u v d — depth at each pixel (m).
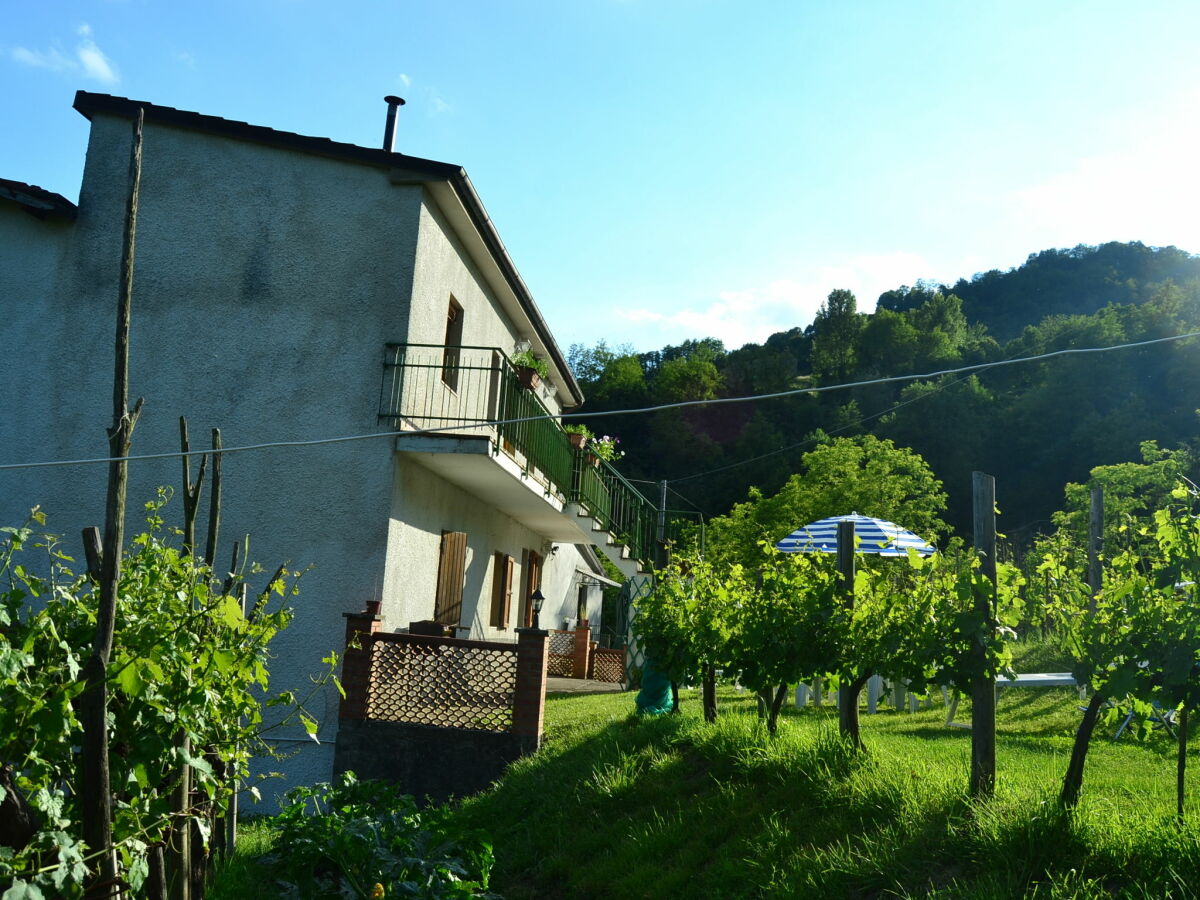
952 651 5.86
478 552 15.96
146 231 12.27
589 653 21.59
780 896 5.14
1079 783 5.09
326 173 12.36
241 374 11.93
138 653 4.06
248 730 5.30
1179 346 55.28
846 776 6.31
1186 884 4.07
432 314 12.86
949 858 4.95
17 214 12.39
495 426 11.92
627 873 6.30
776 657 7.62
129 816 3.81
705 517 53.94
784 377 71.19
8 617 3.52
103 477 11.83
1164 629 4.91
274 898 6.16
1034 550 22.69
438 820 6.85
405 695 10.44
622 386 68.62
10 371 12.05
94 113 12.49
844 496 34.22
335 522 11.55
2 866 3.10
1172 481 30.08
